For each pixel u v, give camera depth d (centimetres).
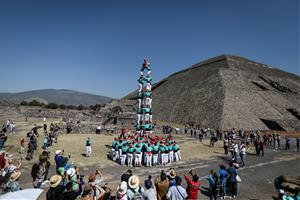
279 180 1478
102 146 2955
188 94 8062
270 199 1409
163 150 2258
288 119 6094
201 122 6253
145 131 3325
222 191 1410
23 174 1731
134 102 7738
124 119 5788
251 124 5762
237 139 4306
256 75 8744
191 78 9494
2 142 2334
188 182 1124
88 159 2298
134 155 2155
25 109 6800
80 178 1162
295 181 1748
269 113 6262
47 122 5131
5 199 802
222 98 6662
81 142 3133
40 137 3341
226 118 5894
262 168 2242
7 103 6800
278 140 3675
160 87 10781
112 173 1877
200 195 1461
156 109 8544
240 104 6462
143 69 3453
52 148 2659
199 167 2191
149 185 907
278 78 9344
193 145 3491
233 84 7500
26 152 2378
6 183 1044
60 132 4022
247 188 1633
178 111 7506
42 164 1286
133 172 1933
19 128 4116
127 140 2331
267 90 7606
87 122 5675
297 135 5119
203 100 7162
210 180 1402
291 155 2969
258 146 2942
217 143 3803
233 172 1471
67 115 6694
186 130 5088
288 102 7125
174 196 957
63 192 800
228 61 9725
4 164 1426
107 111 7319
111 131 4294
